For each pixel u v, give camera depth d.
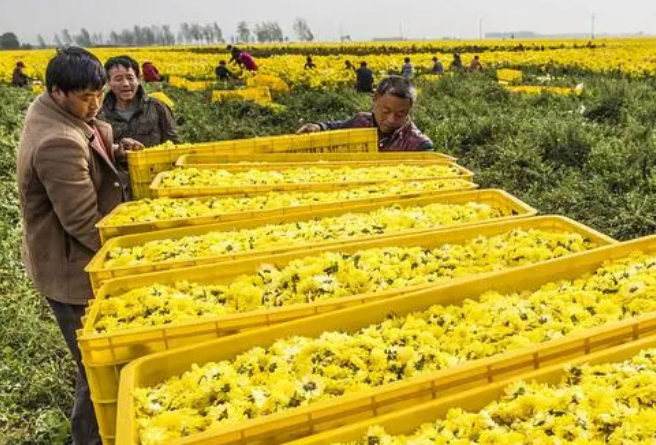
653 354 2.29
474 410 2.12
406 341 2.54
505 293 3.00
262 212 4.11
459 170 5.38
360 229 3.78
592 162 9.86
